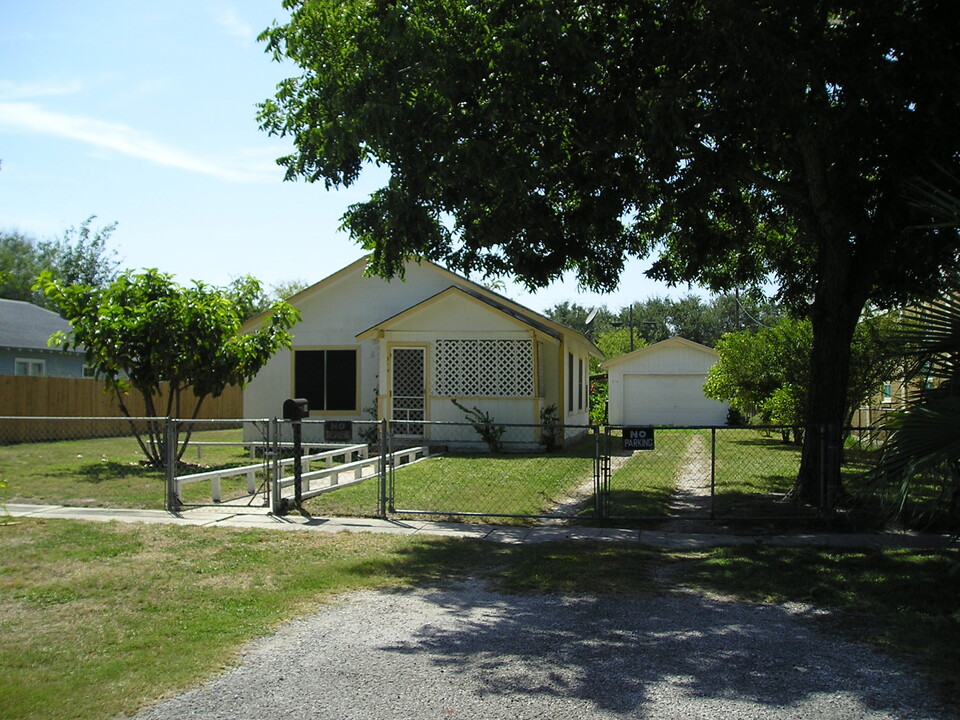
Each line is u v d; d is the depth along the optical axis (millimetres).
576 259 11984
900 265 10914
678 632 5715
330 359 21672
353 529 9656
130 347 15227
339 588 6961
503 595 6789
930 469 5578
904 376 6758
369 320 21484
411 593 6848
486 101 9406
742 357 22953
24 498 11758
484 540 9102
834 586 6836
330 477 13227
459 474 14453
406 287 21297
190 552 8297
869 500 9930
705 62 9062
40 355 29266
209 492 12789
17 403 23531
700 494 12625
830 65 8953
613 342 54000
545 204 11273
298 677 4820
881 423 6762
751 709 4305
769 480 14250
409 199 10078
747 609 6285
